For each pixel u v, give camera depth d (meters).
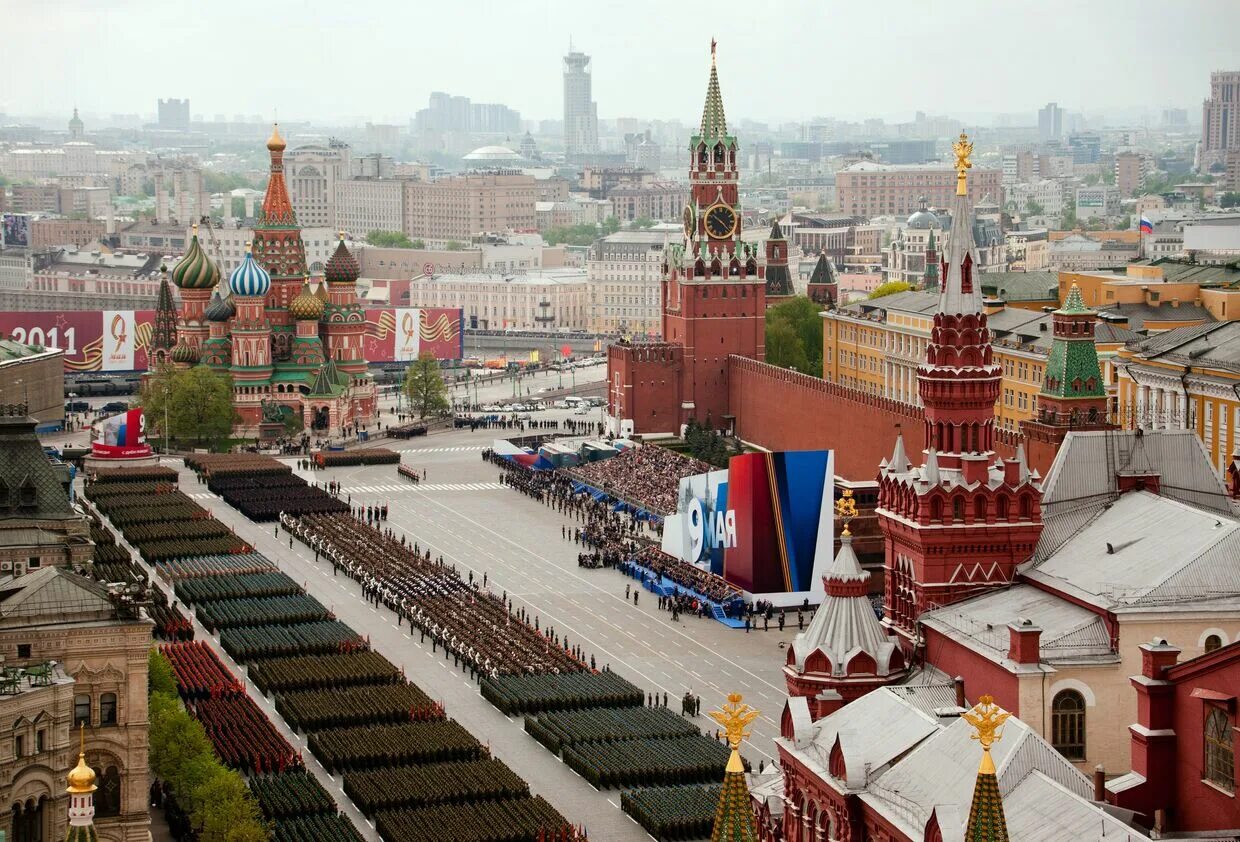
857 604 152.88
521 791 172.62
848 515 155.00
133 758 154.00
